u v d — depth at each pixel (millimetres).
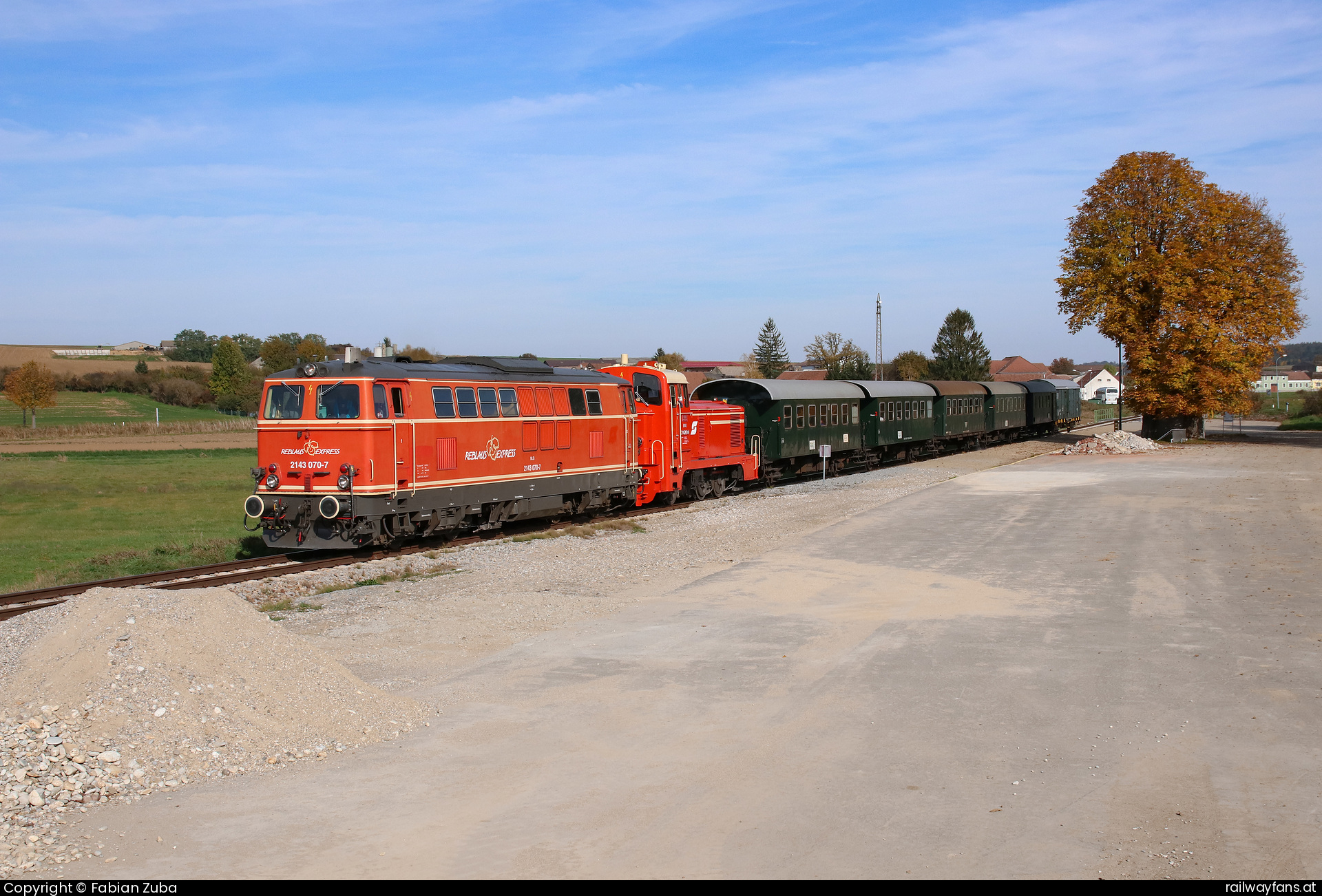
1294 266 59375
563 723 8172
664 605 13094
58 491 30219
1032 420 56094
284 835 5980
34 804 6301
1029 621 11977
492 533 20281
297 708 7957
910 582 14617
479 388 18984
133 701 7555
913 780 6875
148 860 5633
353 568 15797
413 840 5910
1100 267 48938
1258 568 15328
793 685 9250
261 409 17188
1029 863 5594
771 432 31688
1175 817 6246
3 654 9141
